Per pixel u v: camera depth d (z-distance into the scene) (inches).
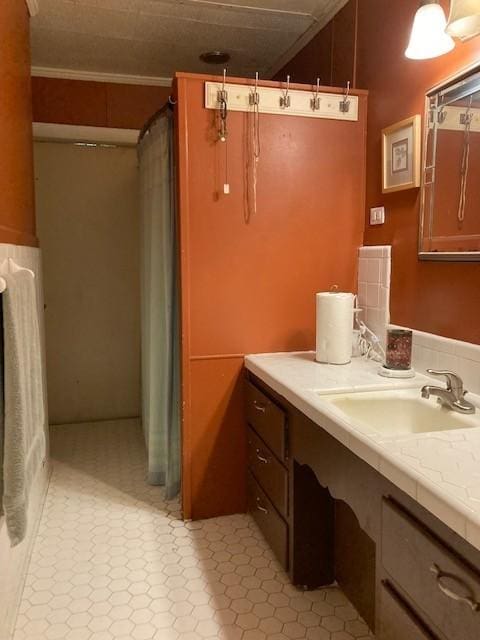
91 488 106.9
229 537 88.1
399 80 80.0
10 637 63.9
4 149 73.2
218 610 70.2
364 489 50.9
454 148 67.8
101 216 144.3
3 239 67.9
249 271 90.4
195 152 85.7
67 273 144.0
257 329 92.0
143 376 124.0
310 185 91.0
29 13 100.1
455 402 60.0
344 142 91.3
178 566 79.9
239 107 86.3
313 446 63.9
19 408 52.4
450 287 69.9
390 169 82.6
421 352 75.4
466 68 64.5
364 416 67.3
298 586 74.9
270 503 81.6
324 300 82.7
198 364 90.6
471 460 43.8
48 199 140.4
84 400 149.5
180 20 106.2
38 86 132.2
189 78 83.9
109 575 77.7
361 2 90.5
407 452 45.6
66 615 69.0
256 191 89.0
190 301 88.7
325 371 78.4
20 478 52.6
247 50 121.0
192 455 92.5
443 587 37.8
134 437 137.6
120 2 98.8
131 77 136.9
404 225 80.2
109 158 142.8
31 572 78.2
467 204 65.7
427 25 60.4
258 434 86.0
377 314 87.9
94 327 147.6
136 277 148.5
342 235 93.2
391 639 45.8
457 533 35.7
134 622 67.7
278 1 98.1
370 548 65.7
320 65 107.8
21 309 56.3
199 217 87.3
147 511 97.2
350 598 71.8
